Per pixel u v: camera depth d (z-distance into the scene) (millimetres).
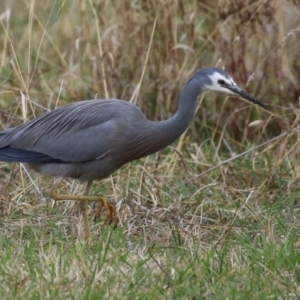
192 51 14328
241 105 14406
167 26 14297
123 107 10539
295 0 13766
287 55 14312
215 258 9539
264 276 9008
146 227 10883
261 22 14141
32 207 11469
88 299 8227
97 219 10977
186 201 11750
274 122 14352
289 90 14414
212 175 12820
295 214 11359
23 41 16156
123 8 14516
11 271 8922
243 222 11078
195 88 10531
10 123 13117
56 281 8578
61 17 16703
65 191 12141
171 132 10547
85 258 9414
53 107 14367
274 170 12430
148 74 14516
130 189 11992
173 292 8570
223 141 14102
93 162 10570
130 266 9250
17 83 14664
